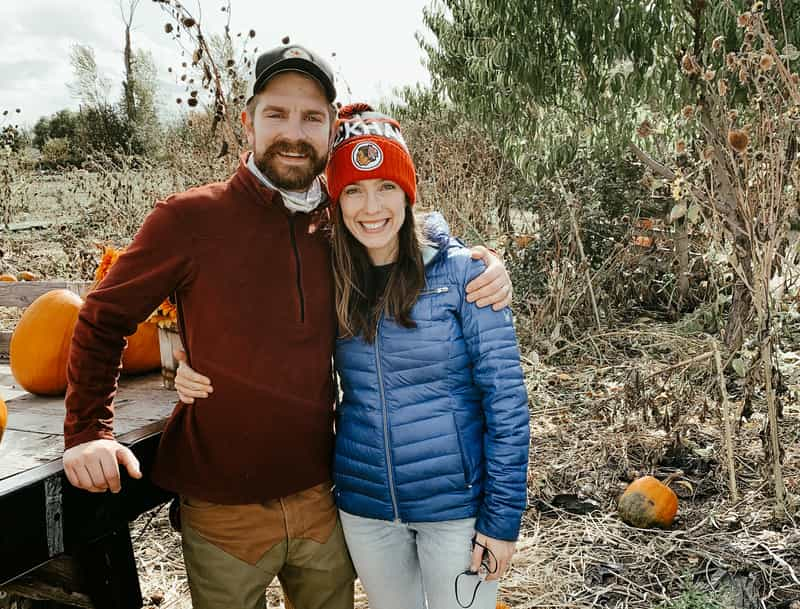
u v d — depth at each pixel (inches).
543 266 243.3
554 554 118.4
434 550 77.9
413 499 76.0
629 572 112.4
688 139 194.7
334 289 78.1
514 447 74.2
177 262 70.6
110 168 408.2
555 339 200.7
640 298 251.8
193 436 74.5
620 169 249.9
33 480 64.3
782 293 148.1
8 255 304.8
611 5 187.8
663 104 199.3
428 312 74.9
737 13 171.9
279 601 107.6
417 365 75.0
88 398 69.5
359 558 80.5
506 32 209.8
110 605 79.2
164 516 133.4
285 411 73.7
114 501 74.0
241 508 75.0
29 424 82.0
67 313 92.3
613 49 193.3
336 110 79.0
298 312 74.7
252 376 72.5
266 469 74.2
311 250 77.1
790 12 174.6
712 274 197.2
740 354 145.9
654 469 142.1
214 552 75.9
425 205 254.7
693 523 124.6
